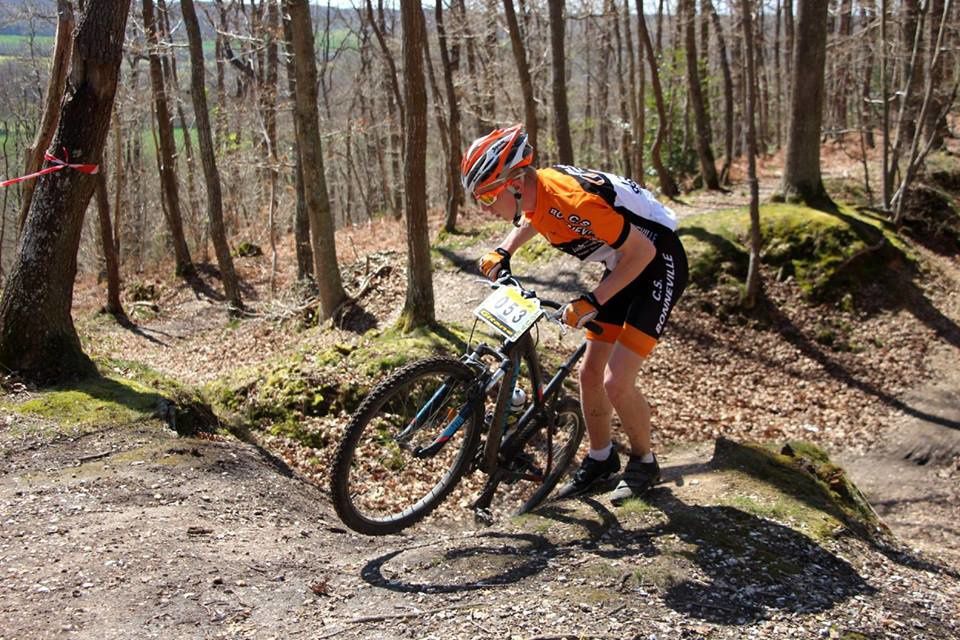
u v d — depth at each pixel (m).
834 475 4.78
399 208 26.30
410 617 3.00
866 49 22.33
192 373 13.68
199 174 30.41
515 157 3.51
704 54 25.75
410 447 3.74
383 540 4.39
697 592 3.19
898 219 15.36
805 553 3.60
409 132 9.82
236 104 23.89
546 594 3.16
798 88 15.09
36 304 6.54
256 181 29.36
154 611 3.02
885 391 11.47
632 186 3.79
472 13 22.38
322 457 7.33
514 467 4.18
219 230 18.12
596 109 36.06
